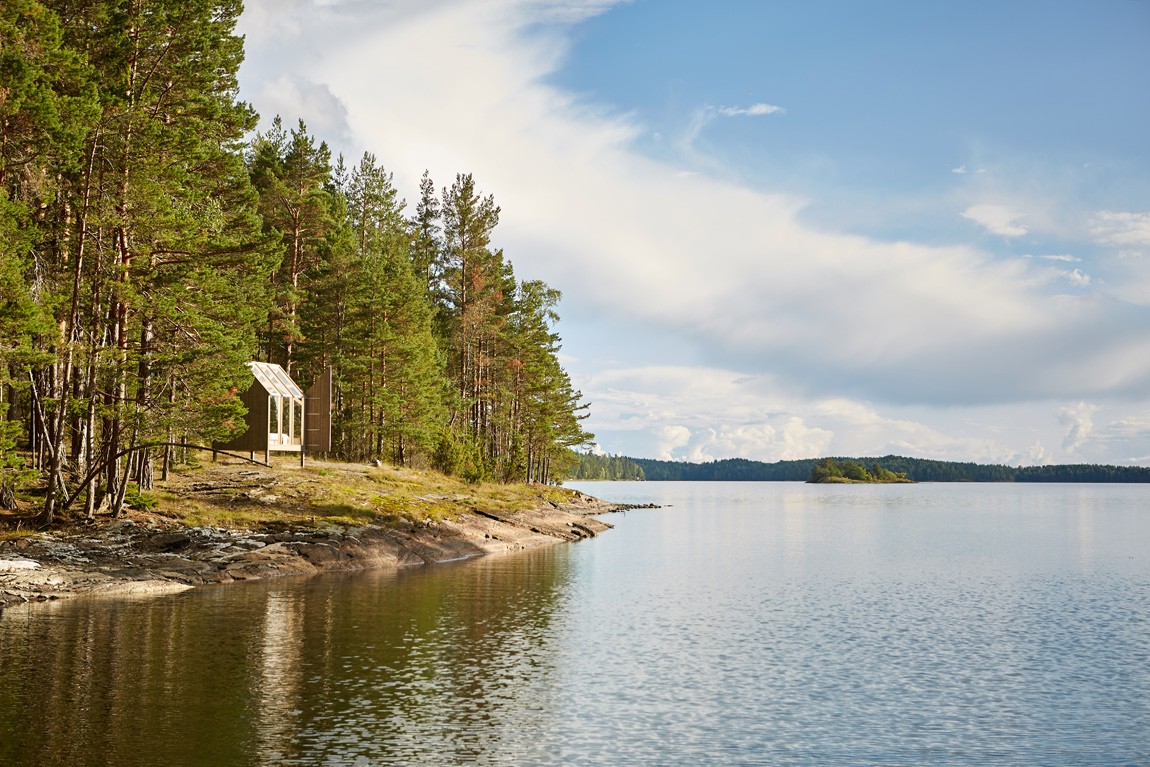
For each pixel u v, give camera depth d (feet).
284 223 213.87
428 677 63.46
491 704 57.62
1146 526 283.18
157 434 116.06
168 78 124.67
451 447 241.14
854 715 57.36
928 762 48.62
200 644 71.36
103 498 117.29
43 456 121.19
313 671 64.08
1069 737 53.31
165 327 121.19
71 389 117.29
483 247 278.46
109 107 109.09
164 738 48.19
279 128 250.37
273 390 174.81
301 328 211.41
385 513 152.66
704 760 48.14
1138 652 78.07
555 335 311.47
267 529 129.70
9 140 98.68
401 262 260.42
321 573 119.44
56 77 103.71
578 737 51.42
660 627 87.66
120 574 99.71
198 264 123.03
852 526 270.67
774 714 57.31
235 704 55.01
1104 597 113.80
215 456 174.91
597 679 65.57
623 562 149.59
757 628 88.22
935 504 488.44
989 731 54.34
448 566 133.80
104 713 52.31
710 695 61.67
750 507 418.10
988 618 96.17
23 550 99.55
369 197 308.40
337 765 45.09
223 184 151.84
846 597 111.96
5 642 70.38
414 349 215.92
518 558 150.30
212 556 113.50
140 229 113.91
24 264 95.86
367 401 213.05
